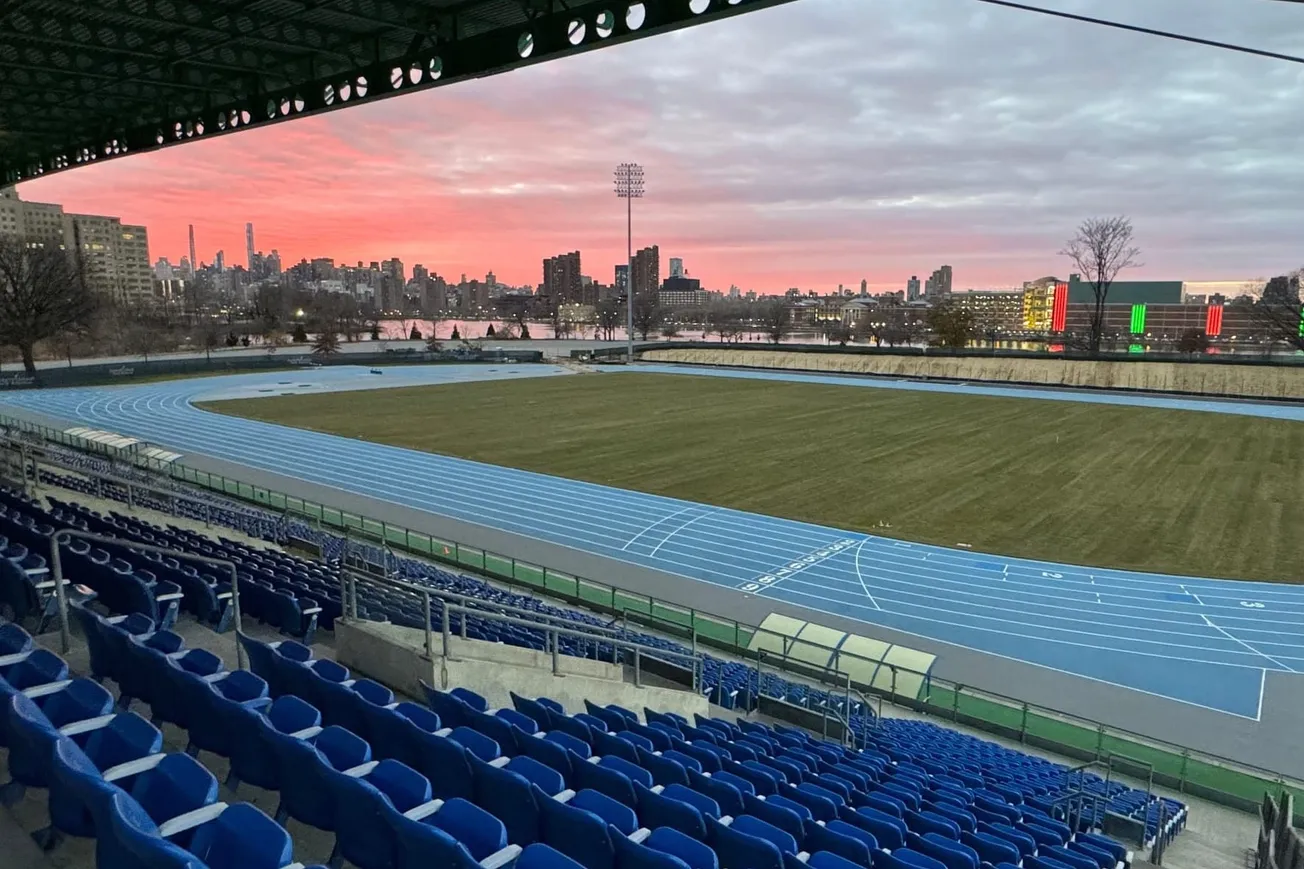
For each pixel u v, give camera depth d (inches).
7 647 232.5
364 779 191.0
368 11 476.7
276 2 482.0
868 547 915.4
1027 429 1653.5
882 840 263.1
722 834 211.5
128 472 1064.2
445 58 503.2
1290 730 557.6
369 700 259.1
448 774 214.5
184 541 534.3
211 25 510.0
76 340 3016.7
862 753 424.8
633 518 1020.5
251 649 279.1
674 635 674.2
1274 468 1285.7
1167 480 1208.2
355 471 1263.5
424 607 331.0
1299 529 976.9
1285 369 2329.0
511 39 466.9
